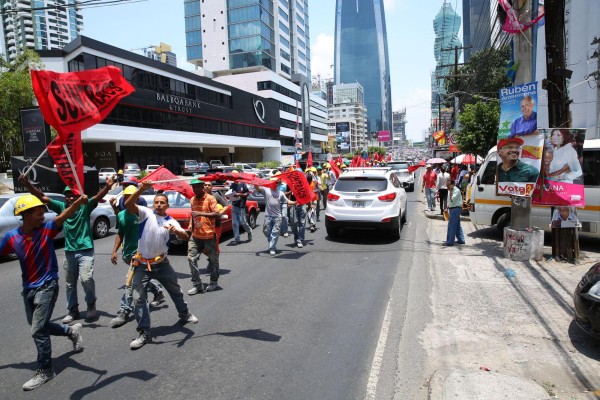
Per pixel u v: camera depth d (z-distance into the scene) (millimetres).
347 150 124562
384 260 8477
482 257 8344
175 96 46531
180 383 3814
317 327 5066
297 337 4781
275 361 4207
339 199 10445
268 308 5762
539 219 9273
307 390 3668
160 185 7074
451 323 5059
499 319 5125
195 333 4941
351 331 4926
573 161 7422
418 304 5777
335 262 8406
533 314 5246
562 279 6656
